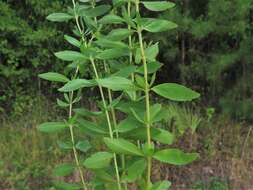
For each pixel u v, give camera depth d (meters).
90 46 2.43
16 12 8.87
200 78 8.77
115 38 2.32
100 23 2.47
